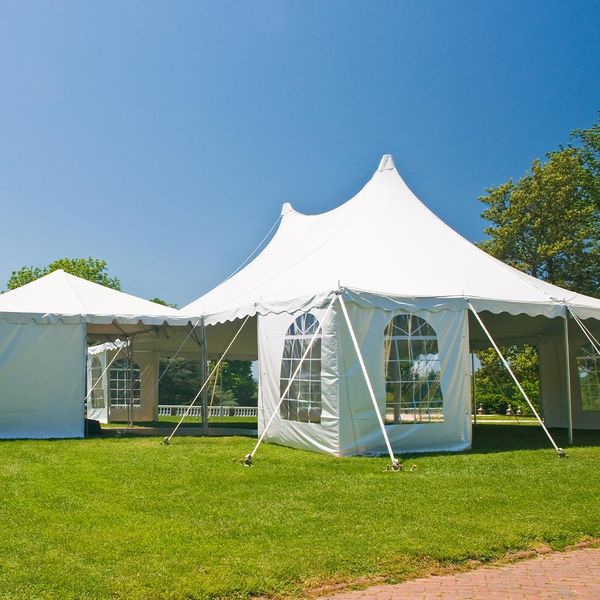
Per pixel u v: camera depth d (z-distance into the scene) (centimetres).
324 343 852
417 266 1030
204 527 487
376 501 566
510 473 695
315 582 381
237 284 1298
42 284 1207
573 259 2512
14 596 351
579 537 471
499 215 2684
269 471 705
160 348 1694
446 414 901
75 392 1086
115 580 374
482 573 402
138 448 905
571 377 1449
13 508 540
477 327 1316
